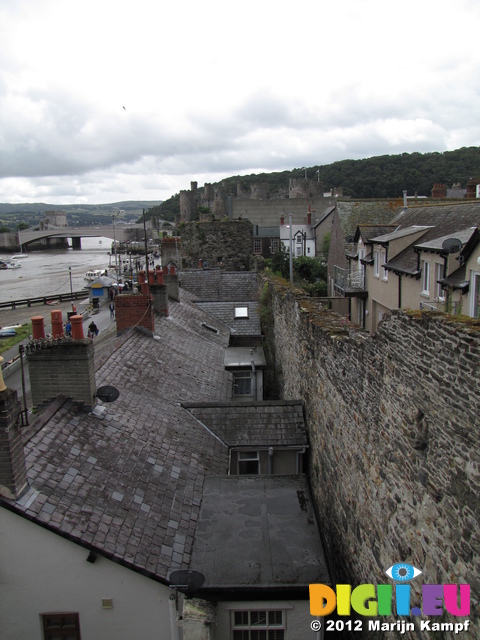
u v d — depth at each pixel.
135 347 14.50
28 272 94.38
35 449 7.94
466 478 4.54
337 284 35.81
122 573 7.25
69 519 7.16
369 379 7.23
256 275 29.12
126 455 9.18
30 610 7.34
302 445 11.59
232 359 18.52
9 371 26.86
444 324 4.93
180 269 29.70
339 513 8.94
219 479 9.91
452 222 22.91
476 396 4.35
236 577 7.45
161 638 7.49
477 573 4.34
